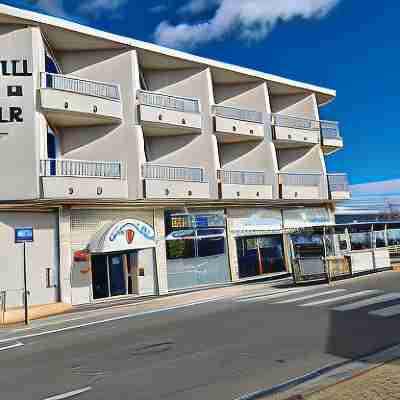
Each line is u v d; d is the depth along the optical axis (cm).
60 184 2008
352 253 2280
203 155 2645
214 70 2805
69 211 2173
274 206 3030
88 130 2309
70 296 2128
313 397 605
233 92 3045
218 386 723
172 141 2661
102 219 2283
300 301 1553
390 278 2022
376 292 1634
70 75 2328
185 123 2528
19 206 2036
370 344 932
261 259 2909
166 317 1450
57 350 1088
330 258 2172
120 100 2314
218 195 2614
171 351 973
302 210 3189
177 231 2536
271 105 3384
